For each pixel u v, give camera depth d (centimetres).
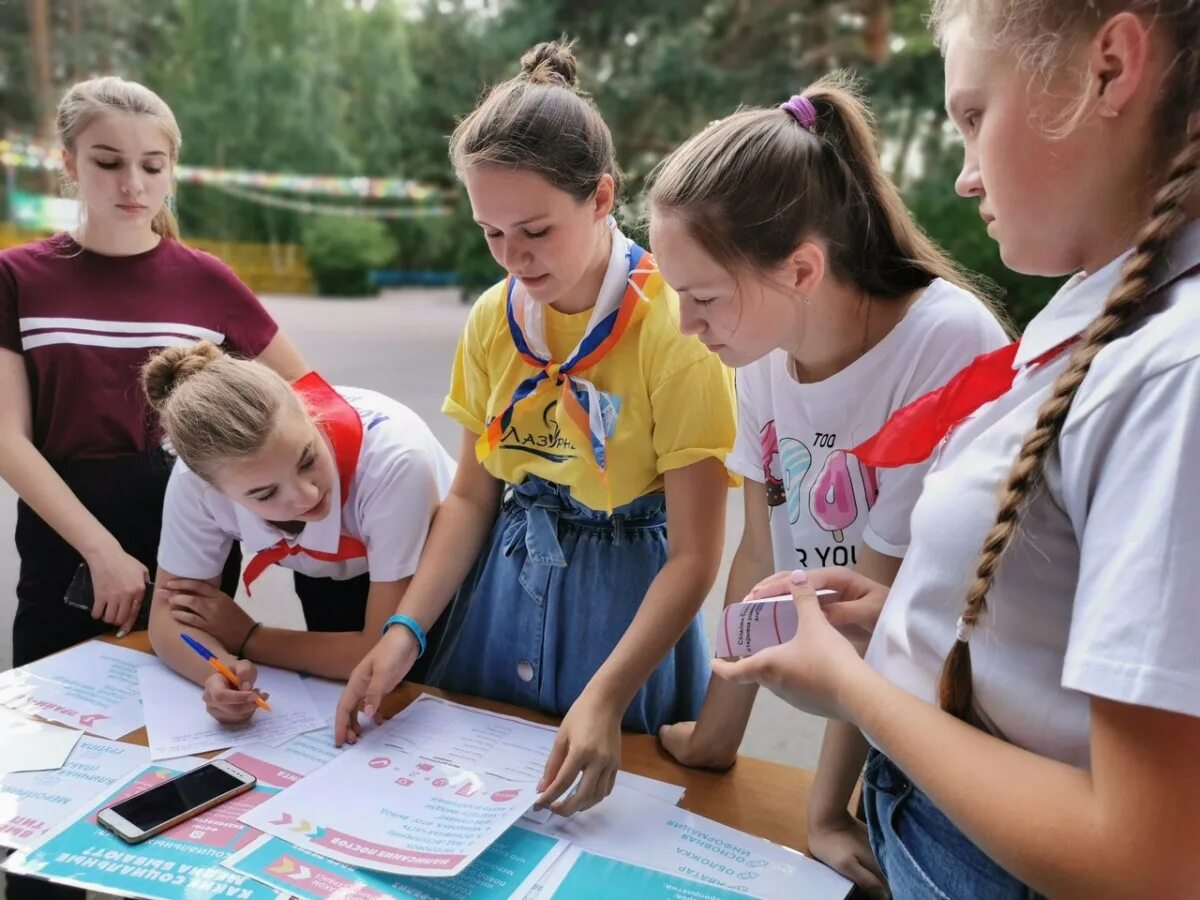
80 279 165
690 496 112
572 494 121
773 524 116
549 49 118
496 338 124
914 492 94
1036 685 60
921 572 67
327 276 1223
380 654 116
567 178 104
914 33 761
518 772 104
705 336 98
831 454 106
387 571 127
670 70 849
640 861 91
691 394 110
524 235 106
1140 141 54
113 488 168
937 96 725
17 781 103
